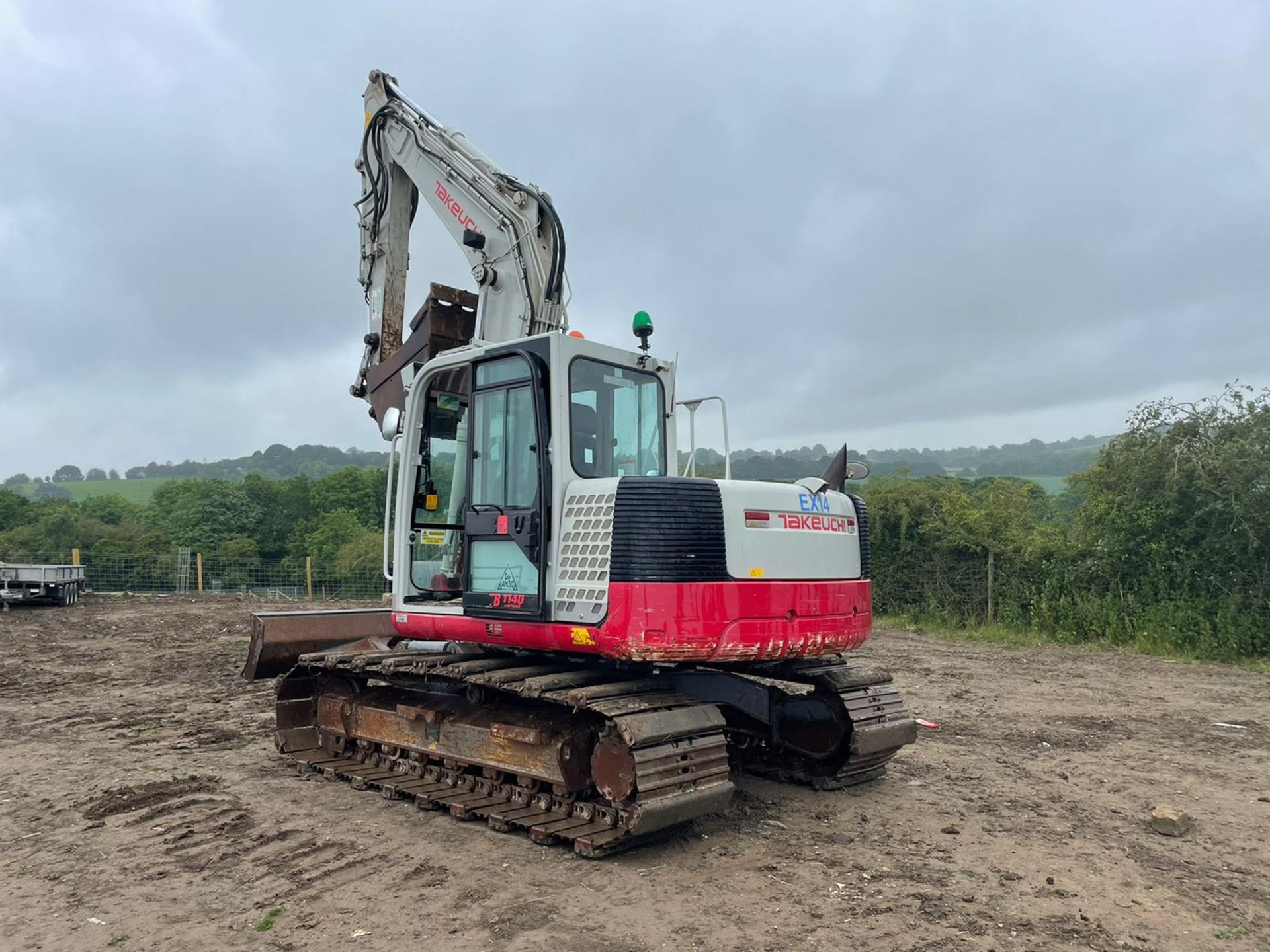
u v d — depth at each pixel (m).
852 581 5.54
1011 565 15.16
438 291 6.92
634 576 4.57
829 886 4.32
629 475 5.47
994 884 4.34
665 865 4.60
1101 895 4.20
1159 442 13.19
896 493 16.80
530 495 5.13
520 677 5.09
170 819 5.46
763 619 4.88
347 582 30.44
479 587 5.44
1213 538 12.59
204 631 16.05
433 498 6.30
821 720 6.05
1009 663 11.86
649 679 5.13
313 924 3.92
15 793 6.06
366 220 8.38
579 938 3.76
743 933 3.80
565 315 6.62
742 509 4.91
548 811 5.15
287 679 6.97
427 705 6.01
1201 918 3.95
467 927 3.88
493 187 6.96
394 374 7.31
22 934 3.87
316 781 6.32
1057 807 5.64
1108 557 13.76
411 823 5.32
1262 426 12.50
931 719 8.32
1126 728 7.92
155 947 3.73
